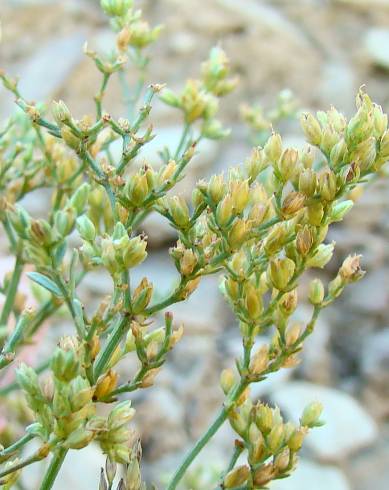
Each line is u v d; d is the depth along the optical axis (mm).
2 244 407
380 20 666
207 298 468
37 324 188
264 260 136
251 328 139
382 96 606
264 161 136
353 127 131
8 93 538
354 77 612
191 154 136
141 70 219
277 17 649
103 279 466
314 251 133
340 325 475
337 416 421
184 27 626
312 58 620
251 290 136
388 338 464
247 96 587
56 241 128
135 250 124
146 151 476
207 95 202
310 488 388
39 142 188
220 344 450
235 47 616
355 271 141
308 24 654
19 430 249
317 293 142
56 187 196
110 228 165
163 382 422
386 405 442
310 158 134
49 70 577
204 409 418
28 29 618
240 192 127
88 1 645
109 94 568
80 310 130
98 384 124
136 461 132
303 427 138
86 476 346
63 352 116
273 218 131
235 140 543
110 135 183
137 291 126
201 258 127
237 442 142
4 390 203
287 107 264
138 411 402
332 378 453
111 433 122
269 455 137
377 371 449
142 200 131
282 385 435
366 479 406
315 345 451
